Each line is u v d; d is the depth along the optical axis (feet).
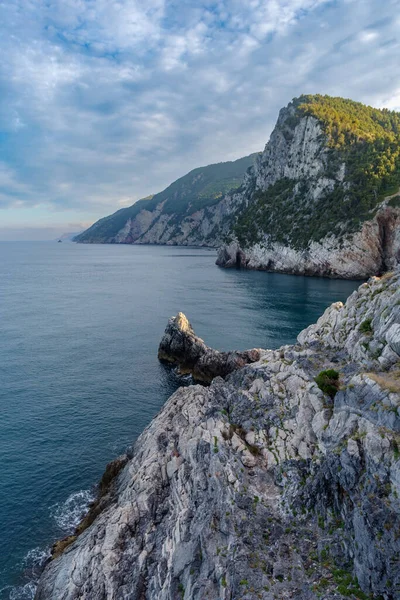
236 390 96.63
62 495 98.63
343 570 52.29
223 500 65.87
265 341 213.87
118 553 69.36
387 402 58.34
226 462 72.28
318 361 88.79
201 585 55.42
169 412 102.73
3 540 85.87
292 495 64.69
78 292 387.55
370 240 422.00
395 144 486.38
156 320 268.21
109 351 205.77
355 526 52.21
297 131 599.98
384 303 82.94
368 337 80.69
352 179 471.21
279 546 57.52
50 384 162.71
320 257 458.09
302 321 254.06
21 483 102.01
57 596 68.23
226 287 402.72
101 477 104.94
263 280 447.42
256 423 82.28
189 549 61.41
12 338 225.76
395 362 69.41
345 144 536.01
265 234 561.84
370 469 54.13
